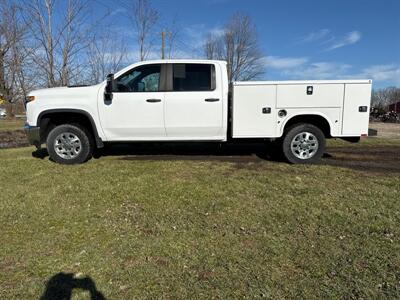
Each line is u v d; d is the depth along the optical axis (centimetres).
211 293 255
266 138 636
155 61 633
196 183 513
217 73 630
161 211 409
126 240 339
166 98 625
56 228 370
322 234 348
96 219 391
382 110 3073
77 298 252
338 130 623
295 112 621
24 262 303
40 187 507
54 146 651
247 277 274
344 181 531
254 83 614
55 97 633
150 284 267
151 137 644
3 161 690
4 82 1780
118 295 255
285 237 342
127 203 436
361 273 278
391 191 480
